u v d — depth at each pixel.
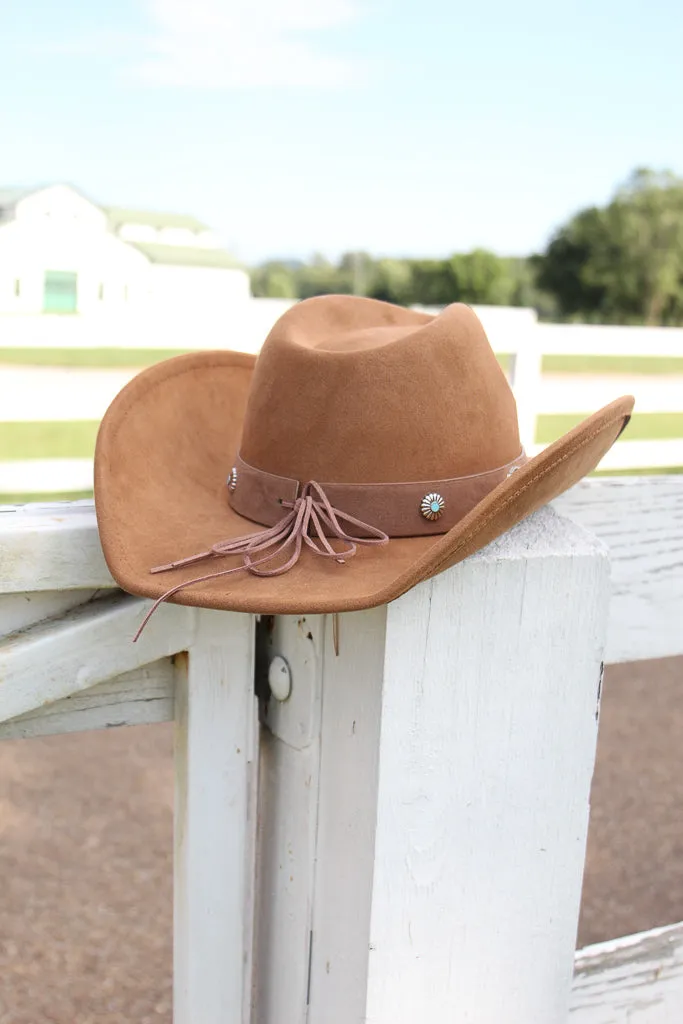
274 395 0.89
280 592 0.71
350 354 0.86
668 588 1.00
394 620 0.71
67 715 0.80
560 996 0.90
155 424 0.95
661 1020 1.02
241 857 0.86
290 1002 0.90
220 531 0.87
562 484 0.78
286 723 0.84
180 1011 0.90
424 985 0.82
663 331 3.64
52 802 2.53
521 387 3.38
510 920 0.85
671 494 0.97
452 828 0.79
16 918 2.03
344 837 0.80
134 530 0.82
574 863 0.86
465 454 0.88
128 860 2.26
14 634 0.76
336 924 0.83
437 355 0.87
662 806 2.65
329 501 0.85
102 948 1.94
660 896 2.22
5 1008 1.75
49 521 0.77
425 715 0.74
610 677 3.66
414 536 0.86
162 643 0.78
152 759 2.82
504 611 0.75
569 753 0.82
